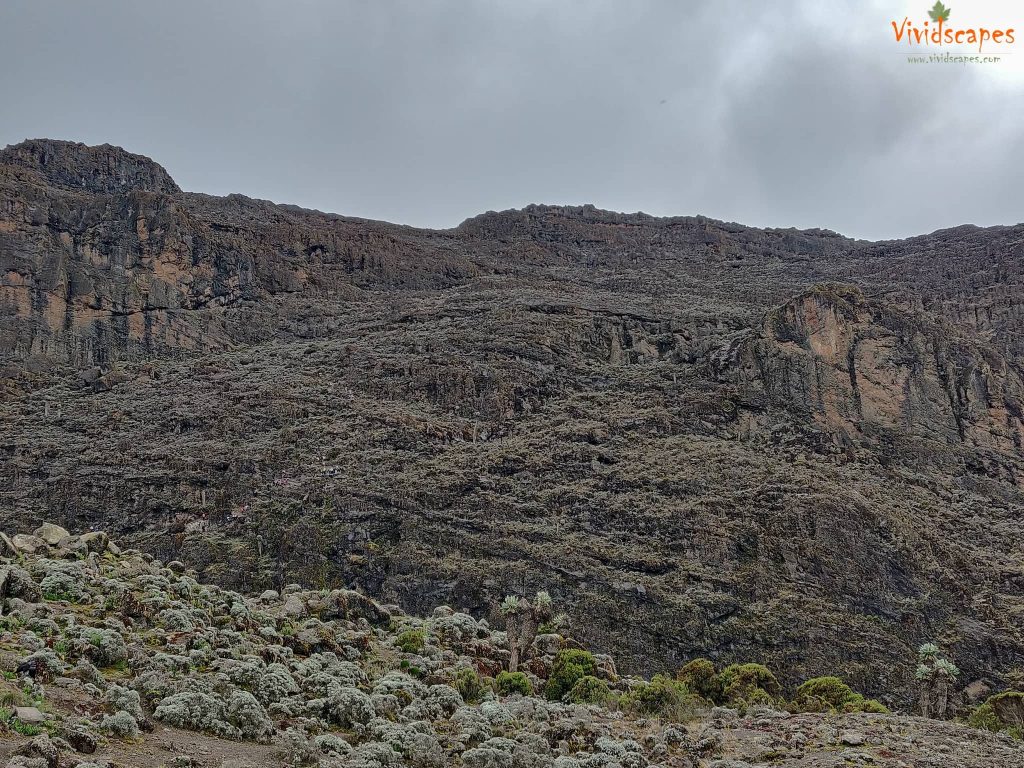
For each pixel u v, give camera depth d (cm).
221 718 2064
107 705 1936
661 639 5769
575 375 9881
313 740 2108
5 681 1920
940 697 4544
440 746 2288
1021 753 2653
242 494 6981
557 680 3547
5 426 8531
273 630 2883
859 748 2589
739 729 2873
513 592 5947
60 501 7131
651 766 2427
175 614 2589
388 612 3706
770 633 5869
